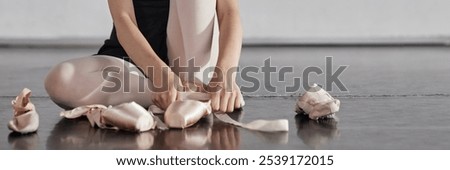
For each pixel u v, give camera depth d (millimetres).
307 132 1279
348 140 1205
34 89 1992
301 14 4047
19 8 3996
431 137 1226
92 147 1161
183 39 1470
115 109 1304
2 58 3090
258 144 1179
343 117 1438
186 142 1197
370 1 4043
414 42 3994
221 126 1345
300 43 3932
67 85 1451
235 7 1509
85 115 1435
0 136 1249
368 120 1400
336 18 4051
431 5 4043
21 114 1294
